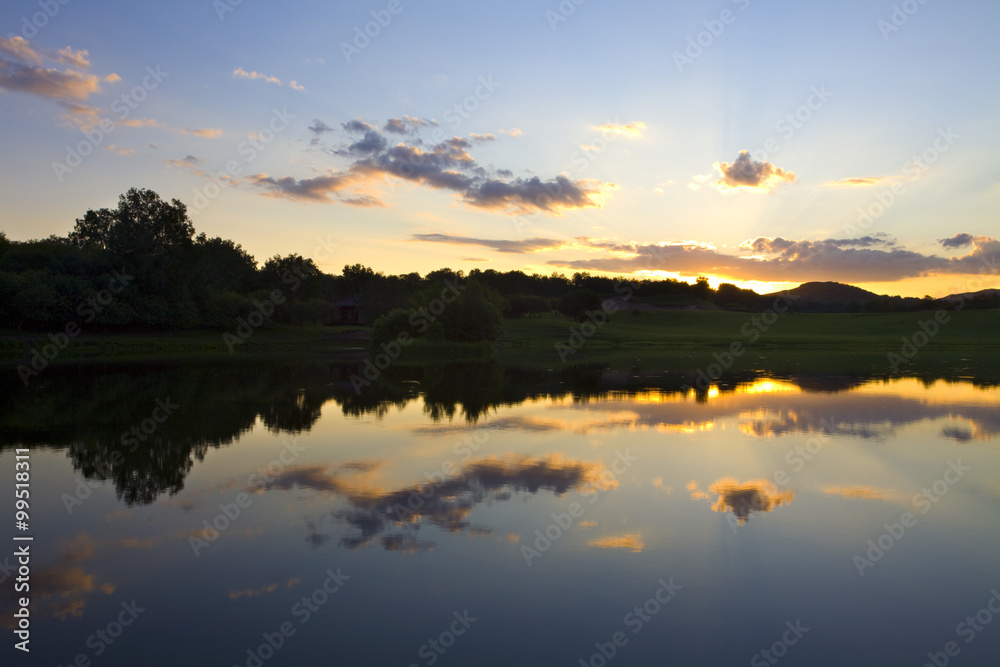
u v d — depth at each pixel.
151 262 84.75
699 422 23.61
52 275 77.06
